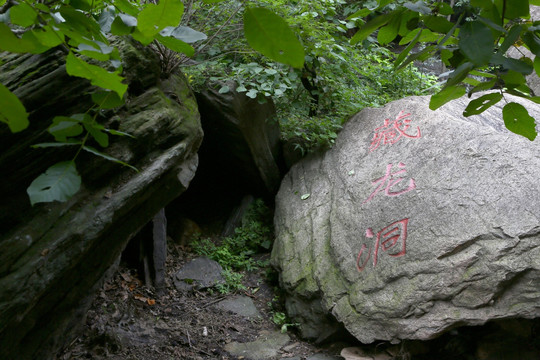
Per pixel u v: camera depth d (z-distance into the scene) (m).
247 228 6.16
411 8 1.03
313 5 5.26
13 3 1.05
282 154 6.44
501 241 3.54
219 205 6.62
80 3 1.14
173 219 6.21
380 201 4.46
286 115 5.99
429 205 4.04
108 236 3.09
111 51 0.97
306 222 5.23
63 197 1.02
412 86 6.81
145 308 4.73
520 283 3.43
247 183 6.39
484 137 4.26
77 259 2.67
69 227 2.62
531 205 3.62
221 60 5.32
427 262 3.74
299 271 4.84
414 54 1.06
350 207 4.75
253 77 5.18
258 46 0.69
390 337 3.72
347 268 4.32
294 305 4.77
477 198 3.83
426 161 4.43
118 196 2.85
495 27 0.88
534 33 0.98
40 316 2.84
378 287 3.95
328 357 4.21
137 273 5.13
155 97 3.18
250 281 5.52
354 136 5.59
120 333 4.26
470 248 3.63
